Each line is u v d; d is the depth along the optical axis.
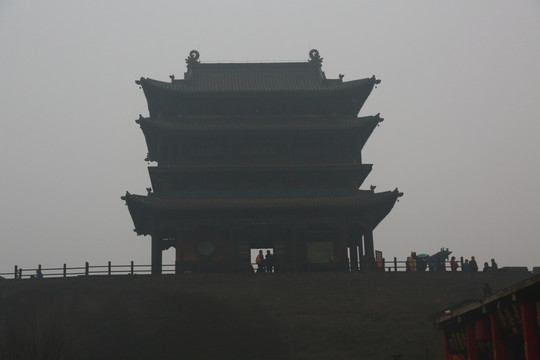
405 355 66.50
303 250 84.50
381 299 71.44
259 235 84.69
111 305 69.88
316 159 89.38
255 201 83.31
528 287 35.28
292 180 87.00
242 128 87.44
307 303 70.62
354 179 87.19
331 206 82.75
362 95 93.12
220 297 70.62
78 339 67.75
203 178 86.12
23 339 60.00
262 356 66.31
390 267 79.06
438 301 72.06
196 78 94.75
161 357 66.31
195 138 88.19
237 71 96.62
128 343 67.31
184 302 70.06
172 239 92.62
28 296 70.81
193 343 67.19
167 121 88.81
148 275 71.56
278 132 88.00
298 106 92.06
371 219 84.31
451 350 51.31
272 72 96.69
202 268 83.00
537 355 35.41
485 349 43.59
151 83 88.50
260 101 91.38
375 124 89.62
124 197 80.31
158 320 69.06
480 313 43.09
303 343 67.56
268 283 71.81
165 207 81.19
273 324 69.06
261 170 85.69
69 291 70.56
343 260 83.00
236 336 67.81
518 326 38.22
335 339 68.12
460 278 73.69
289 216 83.81
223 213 82.94
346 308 70.69
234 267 82.12
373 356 66.56
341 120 90.88
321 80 93.12
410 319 70.12
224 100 90.81
